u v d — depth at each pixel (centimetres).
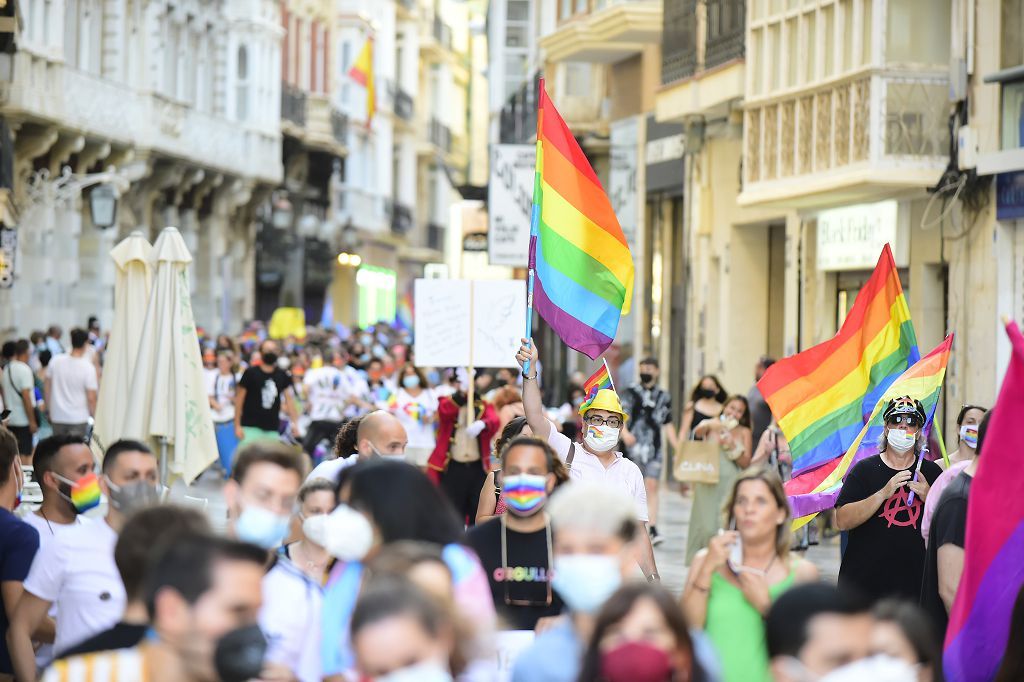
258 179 11762
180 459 3572
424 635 1122
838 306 5872
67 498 2012
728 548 1695
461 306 3981
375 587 1142
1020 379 1878
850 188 5175
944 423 4878
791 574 1733
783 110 5666
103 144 9050
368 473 1551
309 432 5575
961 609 1881
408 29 18888
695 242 7012
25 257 8369
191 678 1182
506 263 6166
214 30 11144
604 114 8756
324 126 13588
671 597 1280
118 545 1443
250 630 1189
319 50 13862
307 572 1755
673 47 6919
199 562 1184
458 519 1583
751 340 6688
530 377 2620
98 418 3709
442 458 4184
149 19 9669
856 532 2439
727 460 4119
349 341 10762
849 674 1298
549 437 2605
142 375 3584
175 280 3625
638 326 7844
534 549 1823
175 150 9969
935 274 5156
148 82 9644
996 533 1873
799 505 2825
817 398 2966
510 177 6159
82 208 9306
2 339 7856
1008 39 4644
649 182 7694
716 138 6788
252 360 7288
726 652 1677
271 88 12031
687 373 7088
